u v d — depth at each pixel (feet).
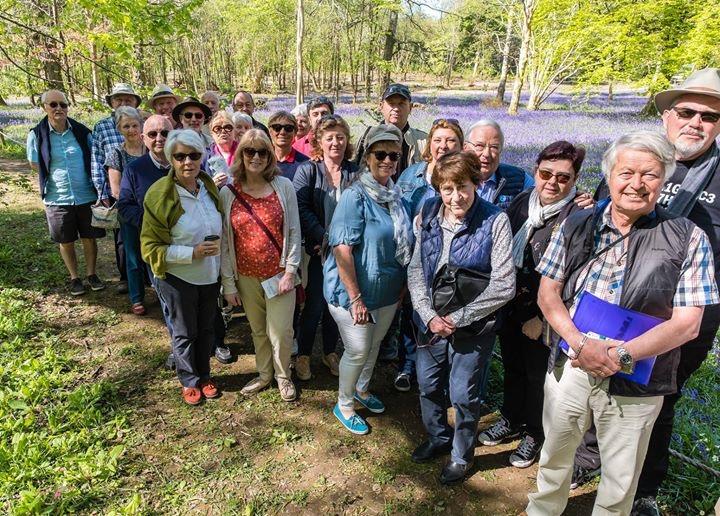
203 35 95.91
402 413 11.26
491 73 155.33
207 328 11.03
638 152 5.70
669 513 8.57
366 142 9.02
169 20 17.93
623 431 6.60
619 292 6.26
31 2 20.85
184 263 9.88
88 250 16.17
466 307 8.16
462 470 9.18
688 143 7.36
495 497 8.97
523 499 8.94
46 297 15.79
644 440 6.61
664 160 5.68
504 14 89.76
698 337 7.70
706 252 5.83
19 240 20.07
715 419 10.88
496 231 8.05
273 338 10.82
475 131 9.97
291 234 10.40
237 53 104.06
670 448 9.71
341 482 9.17
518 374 9.81
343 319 9.65
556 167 8.04
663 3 57.77
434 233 8.48
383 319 9.99
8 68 24.31
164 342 13.53
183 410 10.92
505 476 9.48
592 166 33.22
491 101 89.86
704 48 50.70
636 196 5.78
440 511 8.64
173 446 9.84
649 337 6.02
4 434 9.59
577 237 6.62
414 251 8.81
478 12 95.14
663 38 61.87
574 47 71.00
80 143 15.33
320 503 8.69
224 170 12.47
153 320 14.71
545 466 7.57
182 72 20.57
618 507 6.91
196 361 11.30
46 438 9.54
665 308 6.03
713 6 52.21
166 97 16.65
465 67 171.01
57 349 12.91
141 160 12.17
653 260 5.98
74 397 10.66
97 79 41.52
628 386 6.31
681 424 10.36
